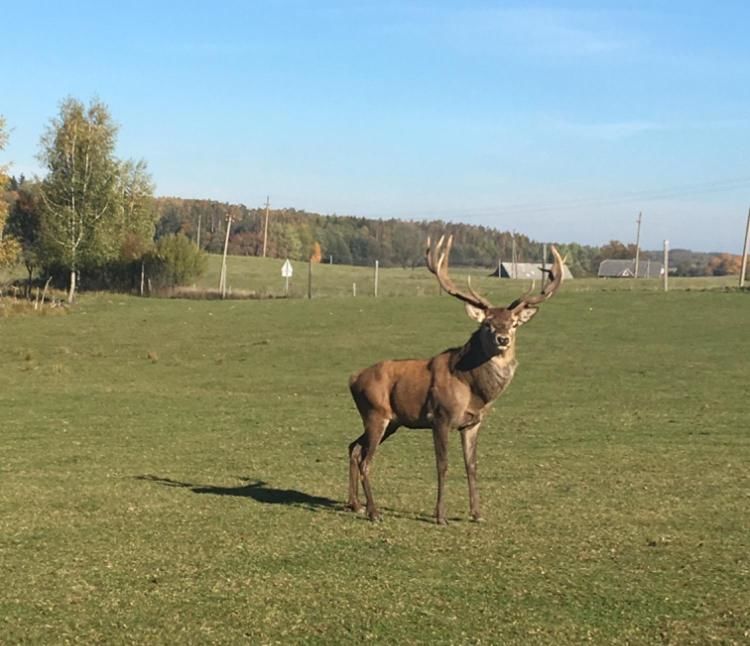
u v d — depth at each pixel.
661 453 17.48
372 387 12.45
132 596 9.15
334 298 55.50
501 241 141.62
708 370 29.88
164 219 149.75
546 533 11.62
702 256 163.00
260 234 145.12
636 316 42.91
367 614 8.64
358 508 12.83
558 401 24.92
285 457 17.42
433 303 50.22
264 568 10.09
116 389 27.98
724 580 9.60
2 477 15.38
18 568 10.09
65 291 67.75
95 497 13.80
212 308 51.34
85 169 61.78
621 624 8.38
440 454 12.14
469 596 9.13
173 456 17.52
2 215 52.22
